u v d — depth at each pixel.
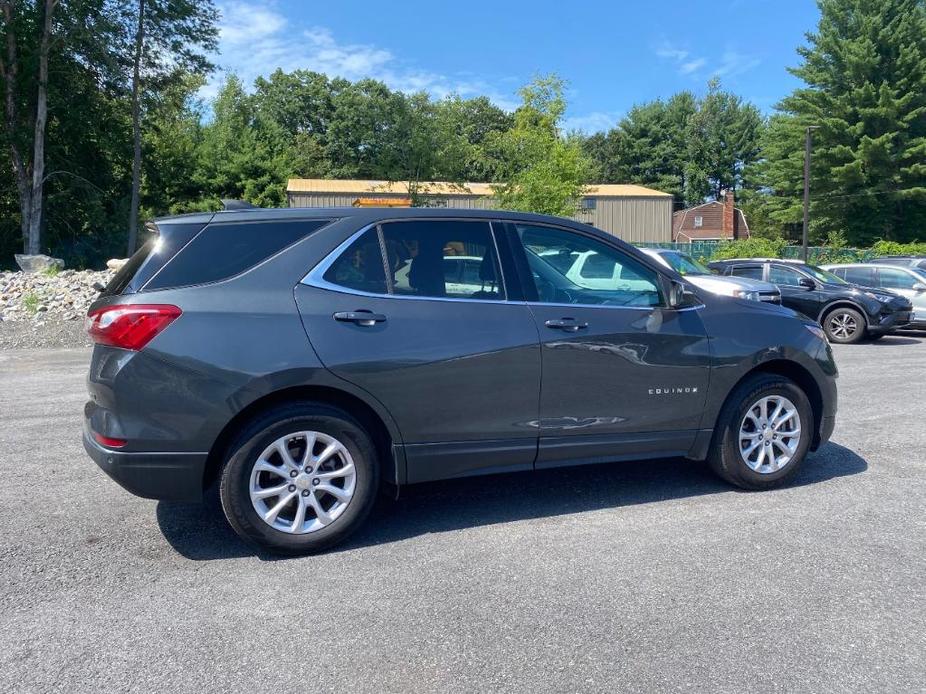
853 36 41.44
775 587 3.34
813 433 4.84
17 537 3.97
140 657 2.79
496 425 3.99
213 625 3.03
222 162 42.59
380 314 3.79
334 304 3.73
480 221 4.17
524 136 29.55
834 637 2.91
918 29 39.50
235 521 3.58
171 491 3.52
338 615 3.11
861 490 4.68
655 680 2.63
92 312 3.68
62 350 11.24
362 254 3.88
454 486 4.84
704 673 2.68
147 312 3.47
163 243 3.68
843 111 40.34
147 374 3.45
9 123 30.25
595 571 3.52
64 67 31.39
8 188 33.84
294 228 3.84
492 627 3.00
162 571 3.55
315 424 3.67
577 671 2.69
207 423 3.49
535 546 3.83
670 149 73.88
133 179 33.78
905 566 3.55
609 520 4.20
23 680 2.63
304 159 60.78
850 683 2.61
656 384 4.32
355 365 3.68
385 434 3.88
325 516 3.75
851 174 39.66
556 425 4.12
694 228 65.19
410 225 4.02
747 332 4.56
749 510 4.34
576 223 4.41
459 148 34.41
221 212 3.83
